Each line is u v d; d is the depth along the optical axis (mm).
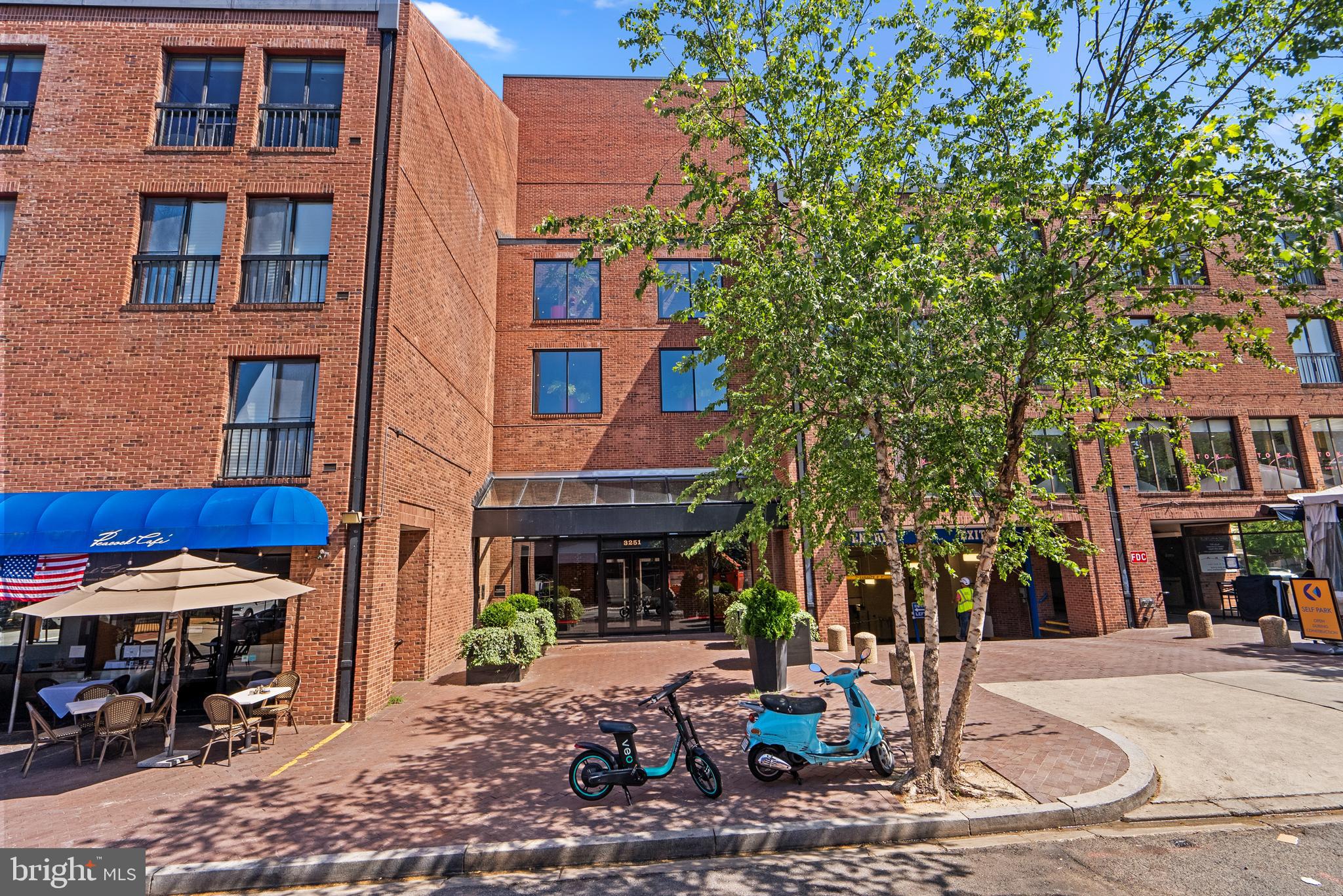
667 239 7484
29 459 9414
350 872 4812
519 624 11875
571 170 20422
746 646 14094
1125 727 7547
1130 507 16031
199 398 9789
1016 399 6129
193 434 9688
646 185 20453
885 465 6602
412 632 11773
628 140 20766
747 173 7707
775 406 7473
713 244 7578
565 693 10258
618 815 5520
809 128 7379
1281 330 17141
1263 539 18094
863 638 12109
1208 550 19031
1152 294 5574
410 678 11625
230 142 10938
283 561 9656
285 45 10992
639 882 4602
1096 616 15492
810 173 7258
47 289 9891
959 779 5922
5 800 6355
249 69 10906
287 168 10594
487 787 6289
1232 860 4617
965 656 6047
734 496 15797
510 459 17406
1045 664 11539
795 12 7539
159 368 9828
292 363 10250
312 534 9125
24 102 10719
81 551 8477
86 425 9570
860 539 9945
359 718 9039
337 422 9836
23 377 9609
